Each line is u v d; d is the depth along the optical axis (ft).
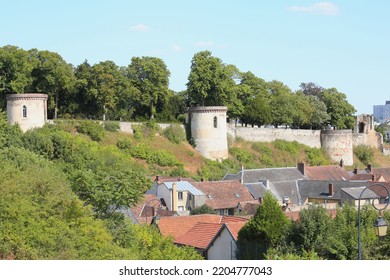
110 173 160.66
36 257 100.32
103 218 149.89
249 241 164.96
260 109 415.85
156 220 178.40
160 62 369.71
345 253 137.80
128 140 329.31
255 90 439.22
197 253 163.94
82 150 282.36
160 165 328.08
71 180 169.89
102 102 340.39
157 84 367.25
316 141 435.53
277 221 162.20
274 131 414.21
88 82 339.16
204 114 359.87
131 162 313.73
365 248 132.36
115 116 357.61
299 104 457.68
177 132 356.38
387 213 148.56
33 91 325.62
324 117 479.00
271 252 147.02
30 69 321.73
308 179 326.24
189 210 257.96
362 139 473.67
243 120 426.51
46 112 317.63
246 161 379.35
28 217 109.19
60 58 332.60
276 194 292.81
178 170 328.08
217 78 377.09
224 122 366.22
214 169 349.82
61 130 312.50
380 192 275.59
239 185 283.18
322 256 141.38
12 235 102.12
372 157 467.93
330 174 344.08
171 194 261.24
